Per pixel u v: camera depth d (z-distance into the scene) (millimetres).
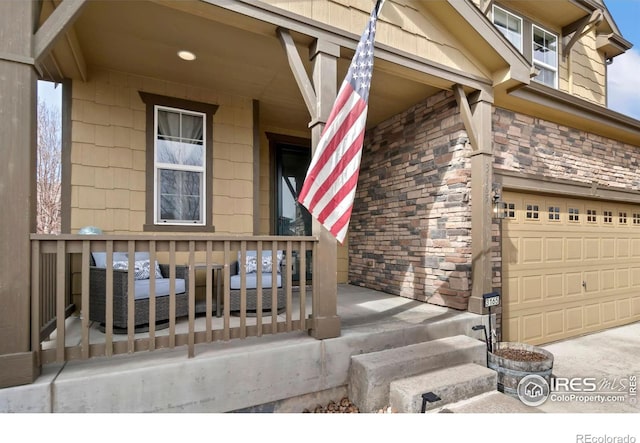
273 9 2555
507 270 3955
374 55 2975
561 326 4414
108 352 2068
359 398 2576
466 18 3301
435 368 2785
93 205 3459
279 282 3641
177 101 3885
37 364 1929
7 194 1868
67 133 3389
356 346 2779
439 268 4020
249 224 4254
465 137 3793
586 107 4410
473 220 3662
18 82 1907
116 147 3580
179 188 3904
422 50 3303
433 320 3318
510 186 3969
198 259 3812
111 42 3057
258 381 2391
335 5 2857
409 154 4590
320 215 2408
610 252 5105
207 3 2336
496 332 3674
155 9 2604
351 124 2480
